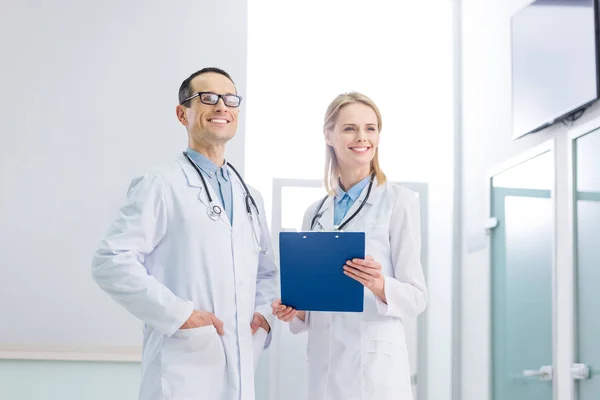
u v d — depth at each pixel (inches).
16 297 146.6
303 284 77.7
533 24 127.5
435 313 168.4
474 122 160.4
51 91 151.9
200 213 78.8
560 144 121.0
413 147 170.9
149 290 74.2
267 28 168.1
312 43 168.9
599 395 107.6
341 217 88.7
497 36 146.6
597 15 106.4
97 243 149.2
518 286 137.8
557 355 120.7
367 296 83.5
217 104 81.4
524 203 134.6
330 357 83.2
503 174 144.5
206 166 82.6
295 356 162.7
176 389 74.9
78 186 150.2
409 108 171.2
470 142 162.9
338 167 91.3
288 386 161.8
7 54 151.8
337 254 76.4
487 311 151.0
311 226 91.0
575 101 112.6
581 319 114.0
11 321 146.0
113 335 147.3
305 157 166.4
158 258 79.2
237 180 85.7
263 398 161.0
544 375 124.4
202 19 156.8
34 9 153.4
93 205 149.9
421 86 171.9
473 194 160.2
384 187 87.9
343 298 77.3
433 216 170.6
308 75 168.1
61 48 153.2
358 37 170.2
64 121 151.4
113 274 74.8
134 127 152.8
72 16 154.2
